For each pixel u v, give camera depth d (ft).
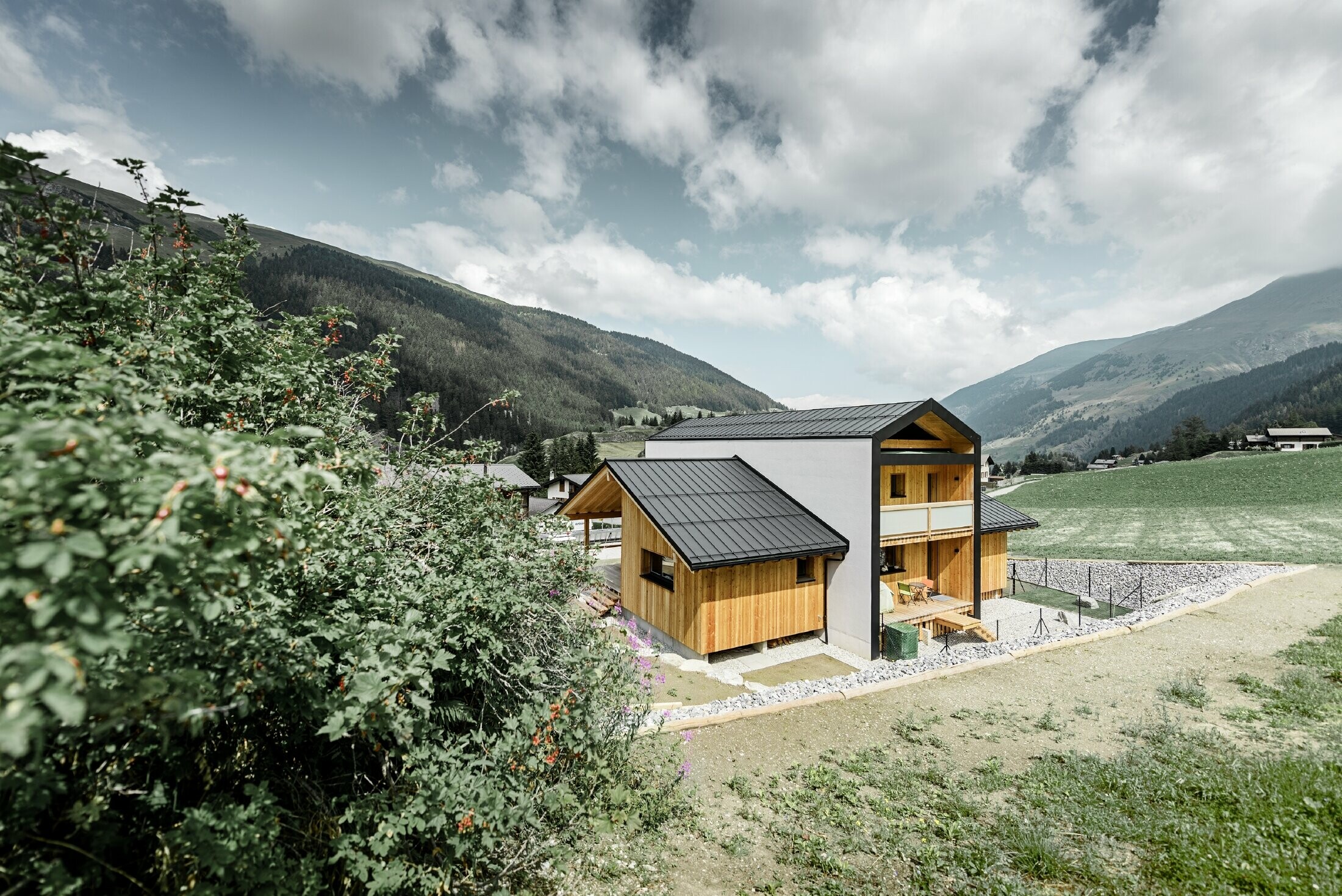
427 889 10.69
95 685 5.84
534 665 14.05
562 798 14.24
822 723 24.98
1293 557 64.90
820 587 44.04
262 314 15.67
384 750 11.48
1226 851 14.40
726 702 28.48
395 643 9.75
